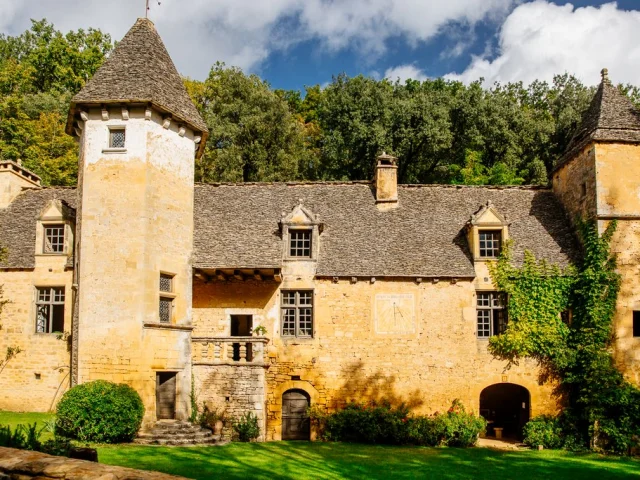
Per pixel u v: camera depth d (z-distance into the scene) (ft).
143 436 61.77
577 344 74.23
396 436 71.20
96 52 150.30
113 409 59.00
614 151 76.38
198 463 51.98
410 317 75.97
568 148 86.79
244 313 76.69
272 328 76.23
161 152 69.51
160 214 68.44
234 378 69.67
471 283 76.84
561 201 86.02
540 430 72.23
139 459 51.85
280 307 76.84
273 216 82.69
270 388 74.84
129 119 68.13
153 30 76.59
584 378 72.08
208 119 138.31
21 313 77.41
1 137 131.75
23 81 143.74
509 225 81.15
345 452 63.82
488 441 76.43
